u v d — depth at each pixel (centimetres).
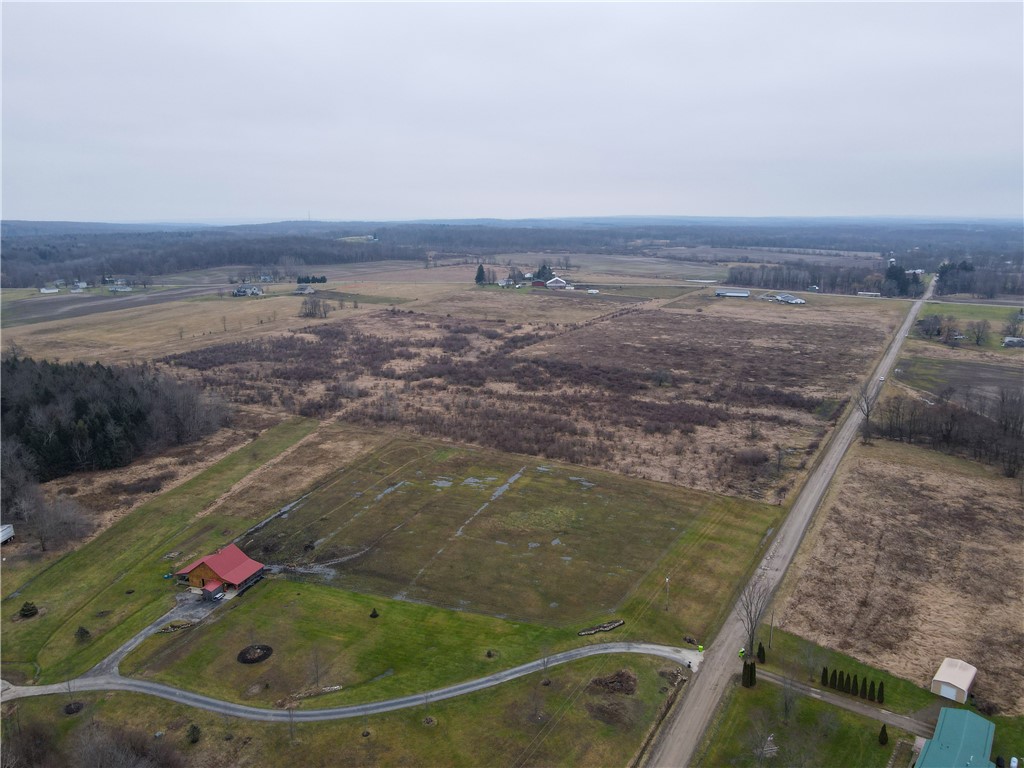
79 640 5178
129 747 3922
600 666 4822
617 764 3994
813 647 5047
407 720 4325
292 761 4003
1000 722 4300
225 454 8894
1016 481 8006
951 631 5241
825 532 6762
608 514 7162
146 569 6172
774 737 4181
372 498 7575
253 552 6444
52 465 8094
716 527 6875
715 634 5219
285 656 4953
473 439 9369
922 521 6994
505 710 4403
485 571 6078
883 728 4125
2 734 4228
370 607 5556
